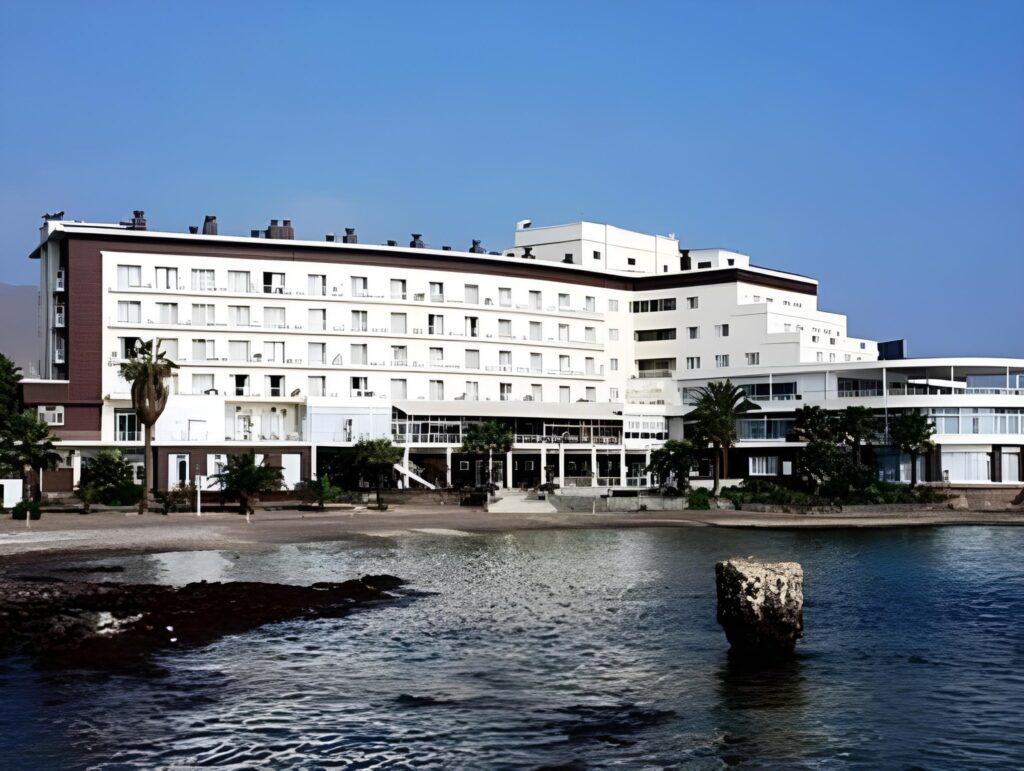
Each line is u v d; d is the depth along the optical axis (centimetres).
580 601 4800
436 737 2667
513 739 2656
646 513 10625
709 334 14762
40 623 3900
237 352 12362
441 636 3944
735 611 3553
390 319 13125
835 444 11719
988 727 2792
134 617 4081
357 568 5966
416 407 12512
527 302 14100
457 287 13575
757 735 2708
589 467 13500
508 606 4641
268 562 6172
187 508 9562
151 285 12056
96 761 2475
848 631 4162
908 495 11325
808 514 10675
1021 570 6247
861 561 6744
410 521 9031
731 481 12275
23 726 2739
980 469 11962
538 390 14088
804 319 15388
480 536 8100
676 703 3005
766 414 13438
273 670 3372
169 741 2622
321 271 12825
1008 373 12594
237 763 2466
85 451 11394
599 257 15675
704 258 16225
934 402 11981
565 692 3117
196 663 3459
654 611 4528
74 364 11662
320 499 10138
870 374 13475
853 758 2536
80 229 11844
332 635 3947
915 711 2947
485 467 12838
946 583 5650
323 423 11912
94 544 6725
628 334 15225
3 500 9344
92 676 3262
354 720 2809
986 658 3644
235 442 11406
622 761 2498
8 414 10056
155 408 9231
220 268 12362
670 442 11756
